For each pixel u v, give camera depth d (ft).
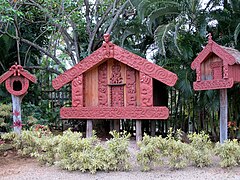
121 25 28.48
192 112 26.08
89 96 23.17
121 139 15.40
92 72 23.12
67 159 15.42
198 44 24.13
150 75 20.94
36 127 21.68
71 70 23.16
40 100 32.78
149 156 15.07
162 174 14.40
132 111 21.53
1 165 16.79
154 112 20.86
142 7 25.11
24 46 33.37
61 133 28.78
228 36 23.79
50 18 28.76
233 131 22.97
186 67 24.16
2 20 26.18
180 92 25.59
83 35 33.40
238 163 15.35
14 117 20.71
